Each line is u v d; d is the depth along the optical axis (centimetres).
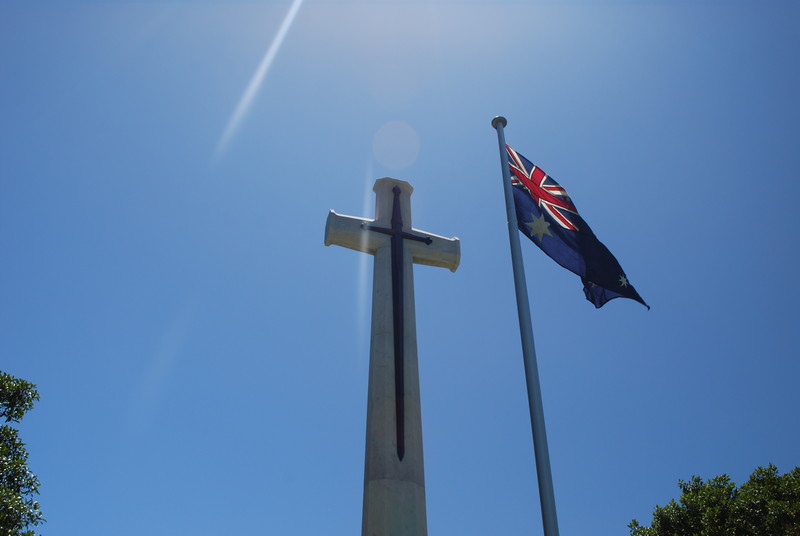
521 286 1052
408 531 1011
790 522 2122
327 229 1338
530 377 956
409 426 1123
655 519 2408
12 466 1362
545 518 836
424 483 1085
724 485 2439
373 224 1366
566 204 1273
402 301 1264
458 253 1398
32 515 1305
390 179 1455
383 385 1154
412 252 1369
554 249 1198
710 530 2209
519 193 1234
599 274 1188
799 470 2395
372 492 1044
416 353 1226
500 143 1256
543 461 879
